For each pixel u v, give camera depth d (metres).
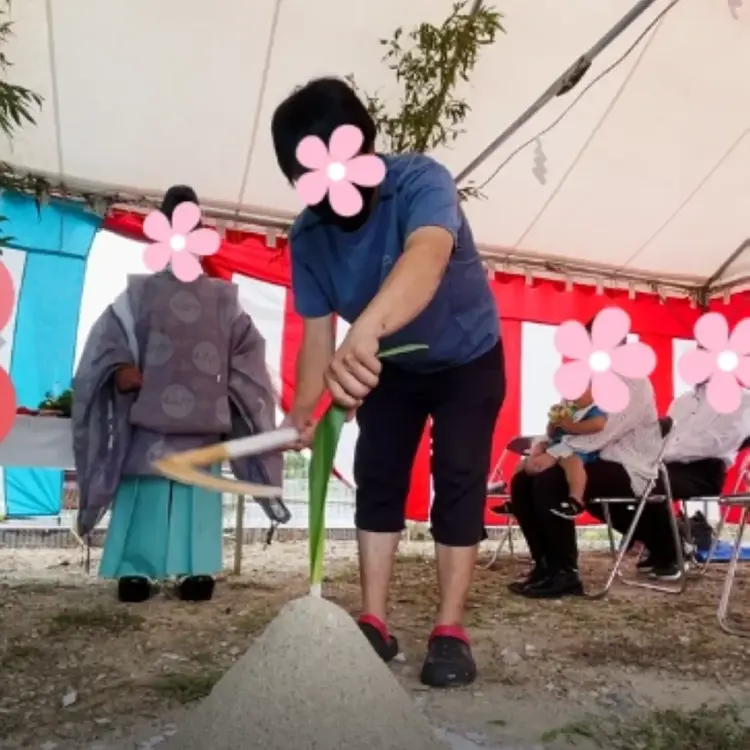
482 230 5.64
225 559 4.66
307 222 1.86
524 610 3.05
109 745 1.51
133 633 2.48
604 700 1.87
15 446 3.23
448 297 1.85
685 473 3.69
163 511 3.11
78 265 4.97
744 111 4.64
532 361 6.00
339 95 1.60
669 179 5.16
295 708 1.04
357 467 2.07
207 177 4.95
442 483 1.97
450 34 3.86
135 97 4.32
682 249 5.91
